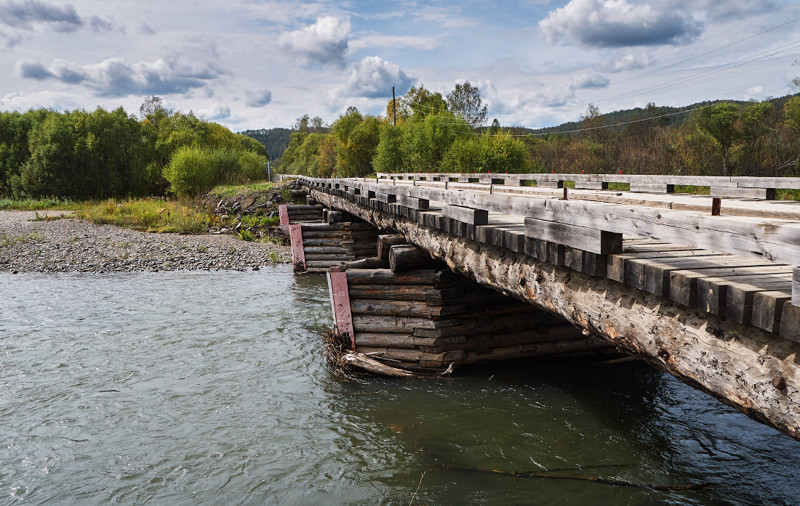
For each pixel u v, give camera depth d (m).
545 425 6.75
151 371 8.82
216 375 8.63
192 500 5.39
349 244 18.98
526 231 5.07
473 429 6.70
